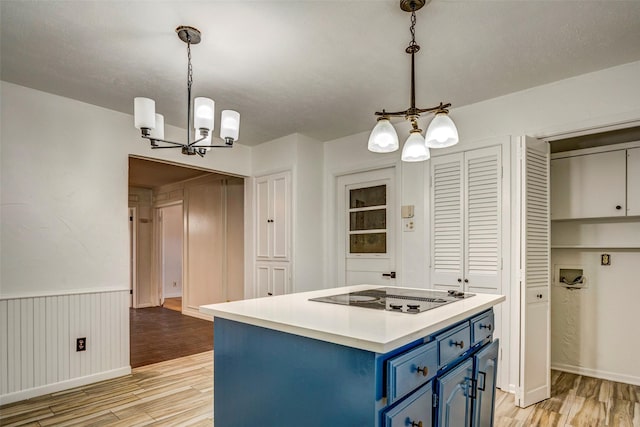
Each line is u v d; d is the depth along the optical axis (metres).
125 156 3.21
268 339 1.45
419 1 1.74
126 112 3.21
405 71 2.49
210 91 2.81
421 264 3.30
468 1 1.75
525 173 2.56
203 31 2.00
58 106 2.85
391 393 1.14
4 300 2.54
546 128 2.68
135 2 1.75
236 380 1.59
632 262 3.08
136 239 6.65
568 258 3.38
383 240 3.71
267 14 1.85
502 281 2.79
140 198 6.78
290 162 3.93
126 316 3.14
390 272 3.63
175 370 3.25
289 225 3.91
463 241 3.03
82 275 2.91
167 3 1.76
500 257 2.82
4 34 2.02
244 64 2.38
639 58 2.31
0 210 2.56
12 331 2.56
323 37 2.07
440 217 3.19
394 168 3.64
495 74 2.54
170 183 6.38
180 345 4.09
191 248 5.87
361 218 3.92
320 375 1.27
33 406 2.48
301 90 2.80
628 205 3.00
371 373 1.12
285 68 2.44
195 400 2.60
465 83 2.68
